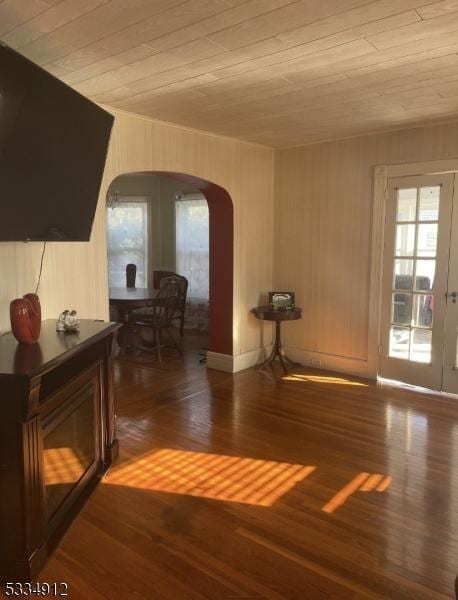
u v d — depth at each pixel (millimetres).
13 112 1889
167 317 5520
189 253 7148
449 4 1909
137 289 6438
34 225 2342
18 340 2275
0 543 1885
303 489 2641
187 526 2299
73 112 2281
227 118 3744
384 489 2639
